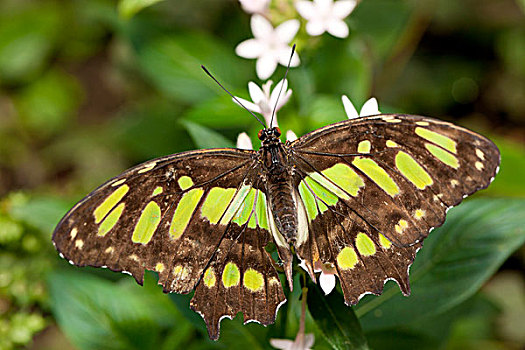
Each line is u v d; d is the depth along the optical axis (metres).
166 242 0.43
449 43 0.69
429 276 0.47
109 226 0.42
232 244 0.43
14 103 0.70
